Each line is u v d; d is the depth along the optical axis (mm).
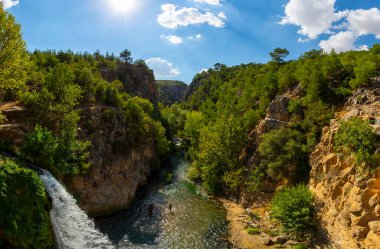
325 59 63250
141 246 35469
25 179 24453
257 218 44906
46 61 71812
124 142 55344
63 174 36844
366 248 29109
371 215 29844
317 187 39719
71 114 41312
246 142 59531
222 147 59094
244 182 53062
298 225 36156
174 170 74562
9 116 37188
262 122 58344
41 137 34000
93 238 34250
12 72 35594
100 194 43281
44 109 40219
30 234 22750
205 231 41031
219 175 58188
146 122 73312
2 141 32281
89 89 57969
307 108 53906
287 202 37844
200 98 180750
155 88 154500
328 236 34469
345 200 33719
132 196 50469
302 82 59750
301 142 49625
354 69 52094
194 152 75688
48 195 28125
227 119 62375
